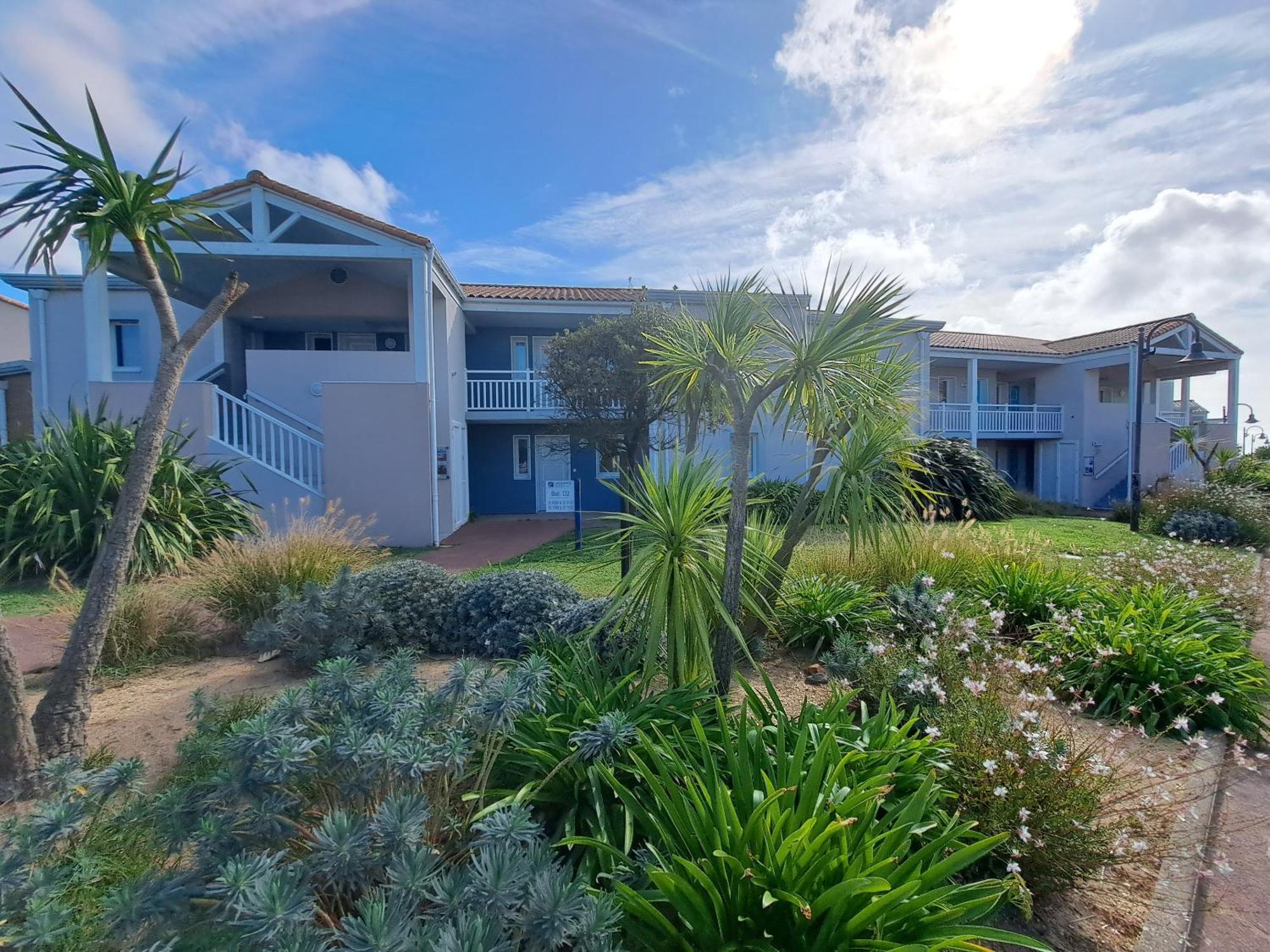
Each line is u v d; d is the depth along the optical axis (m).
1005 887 1.95
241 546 5.98
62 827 1.78
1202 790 3.12
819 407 3.48
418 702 2.25
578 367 7.92
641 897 1.80
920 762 2.61
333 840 1.68
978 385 23.73
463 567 8.81
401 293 14.00
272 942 1.45
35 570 7.48
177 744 3.01
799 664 4.67
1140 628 4.29
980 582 5.79
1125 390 24.67
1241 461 17.33
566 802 2.51
